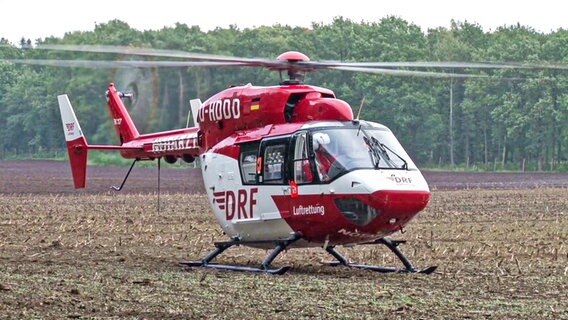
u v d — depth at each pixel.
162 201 91.12
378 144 38.25
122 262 43.06
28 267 39.94
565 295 32.38
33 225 63.75
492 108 195.25
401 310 28.69
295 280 36.09
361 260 44.94
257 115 39.97
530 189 115.69
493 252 48.06
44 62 31.55
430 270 39.09
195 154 44.59
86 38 127.88
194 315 27.61
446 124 199.88
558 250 48.75
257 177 39.47
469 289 33.84
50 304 29.28
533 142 194.12
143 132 127.31
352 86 191.12
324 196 37.31
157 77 128.75
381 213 36.78
